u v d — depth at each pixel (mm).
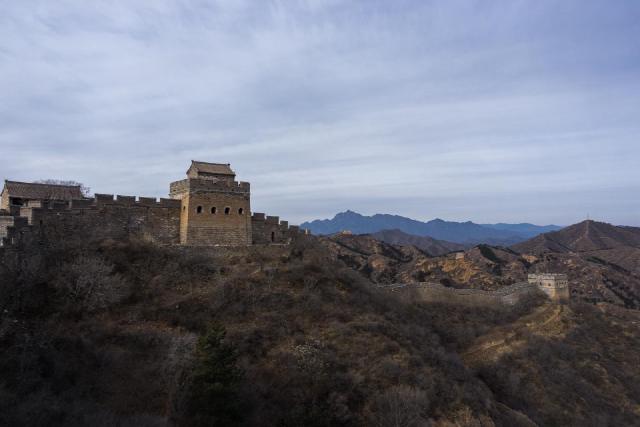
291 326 38562
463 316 63000
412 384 35156
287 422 29375
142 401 28359
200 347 28047
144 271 41625
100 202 44000
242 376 29703
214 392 26219
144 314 36656
